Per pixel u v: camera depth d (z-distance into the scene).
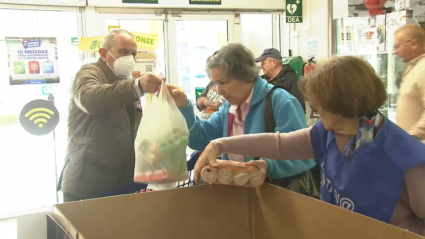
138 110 2.14
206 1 5.20
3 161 4.96
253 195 1.40
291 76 4.64
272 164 1.46
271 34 5.93
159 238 1.29
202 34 5.39
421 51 2.59
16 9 4.49
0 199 4.41
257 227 1.40
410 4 3.30
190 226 1.33
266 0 5.52
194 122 1.79
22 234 1.17
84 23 4.79
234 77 1.64
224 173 1.31
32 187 4.67
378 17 3.73
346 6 4.35
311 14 5.30
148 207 1.27
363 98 1.05
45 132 3.00
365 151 1.09
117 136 1.99
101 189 1.97
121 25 5.01
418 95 2.48
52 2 4.55
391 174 1.05
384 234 0.94
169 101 1.54
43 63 4.65
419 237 0.86
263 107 1.65
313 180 1.61
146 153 1.49
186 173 1.55
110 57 2.04
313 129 1.33
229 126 1.80
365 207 1.09
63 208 1.13
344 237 1.05
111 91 1.67
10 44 4.50
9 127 4.77
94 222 1.19
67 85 4.80
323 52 5.05
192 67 5.38
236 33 5.52
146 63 4.11
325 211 1.11
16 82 4.58
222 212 1.38
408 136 1.06
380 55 3.70
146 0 4.93
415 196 1.02
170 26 5.18
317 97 1.11
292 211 1.23
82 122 1.96
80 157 1.94
